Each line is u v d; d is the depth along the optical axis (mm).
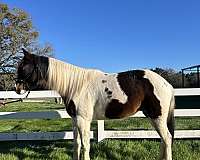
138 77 5574
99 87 5562
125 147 6738
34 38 47531
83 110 5516
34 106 20656
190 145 6953
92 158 6332
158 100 5457
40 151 6969
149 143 7023
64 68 5711
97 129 7359
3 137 7574
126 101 5461
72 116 5645
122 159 6285
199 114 7227
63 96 5730
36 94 7418
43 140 8188
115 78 5617
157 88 5480
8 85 30578
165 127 5492
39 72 5727
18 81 5867
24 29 46969
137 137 7391
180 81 23109
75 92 5609
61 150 6863
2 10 45750
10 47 45250
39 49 47062
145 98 5516
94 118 5660
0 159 6242
